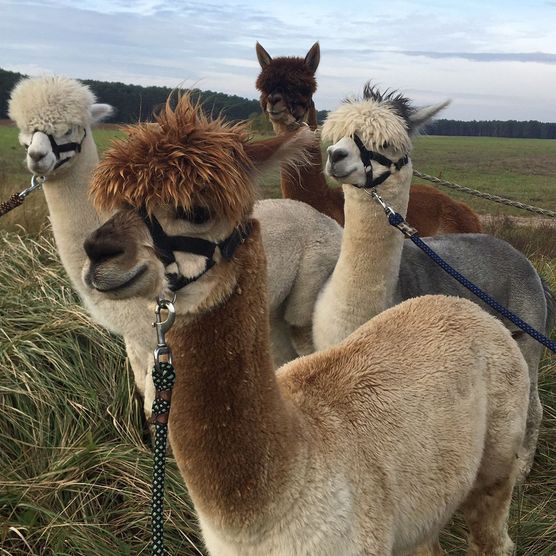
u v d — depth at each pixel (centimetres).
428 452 264
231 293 217
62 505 376
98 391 479
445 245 492
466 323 305
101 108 465
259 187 229
